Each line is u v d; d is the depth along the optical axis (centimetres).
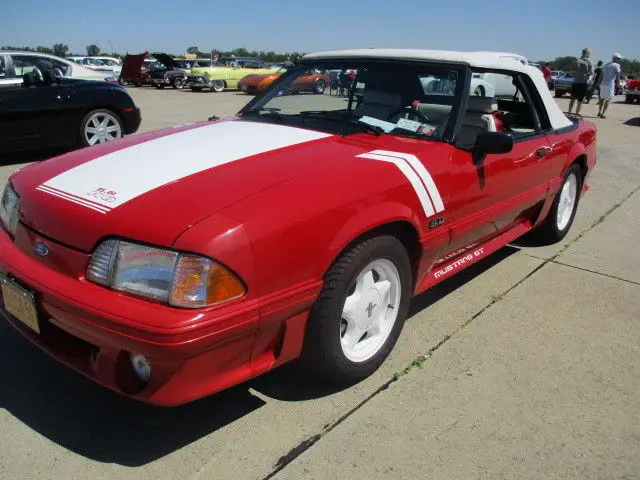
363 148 278
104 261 204
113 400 254
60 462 216
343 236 230
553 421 249
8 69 825
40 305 220
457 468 220
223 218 202
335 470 216
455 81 316
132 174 237
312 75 358
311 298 225
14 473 210
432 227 282
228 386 213
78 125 775
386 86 330
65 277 214
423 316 342
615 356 305
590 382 280
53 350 230
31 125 730
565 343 316
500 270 419
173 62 2480
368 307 262
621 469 223
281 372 277
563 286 393
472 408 256
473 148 310
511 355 301
